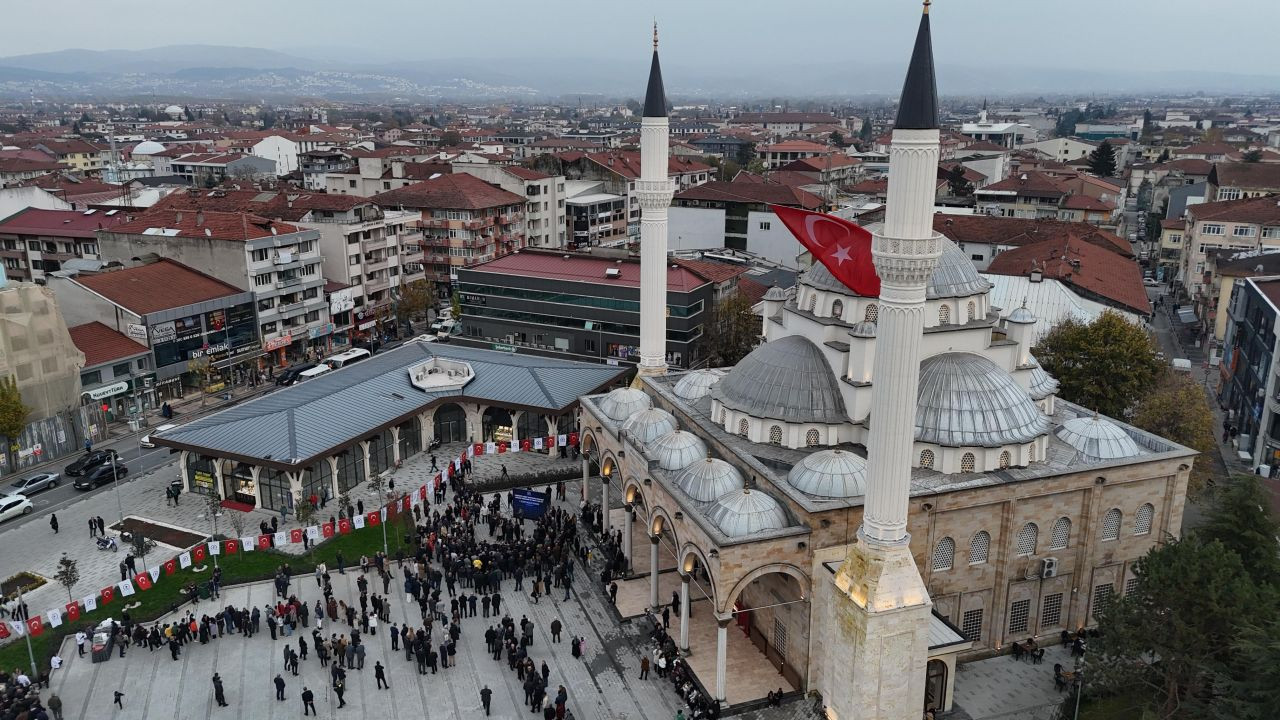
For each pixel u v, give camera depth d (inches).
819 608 1823.3
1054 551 1994.3
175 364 3678.6
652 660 2014.0
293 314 4210.1
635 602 2241.6
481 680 1931.6
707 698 1856.5
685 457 2106.3
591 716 1824.6
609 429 2439.7
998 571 1952.5
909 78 1466.5
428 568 2239.2
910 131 1459.2
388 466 3065.9
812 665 1865.2
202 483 2851.9
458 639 2078.0
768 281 4665.4
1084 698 1786.4
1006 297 3590.1
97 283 3646.7
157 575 2255.2
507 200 5565.9
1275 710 1357.0
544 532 2434.8
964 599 1958.7
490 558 2271.2
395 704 1846.7
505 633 1999.3
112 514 2721.5
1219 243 5000.0
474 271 4156.0
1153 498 2023.9
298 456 2625.5
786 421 2060.8
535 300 4060.0
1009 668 1956.2
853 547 1673.2
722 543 1740.9
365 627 2101.4
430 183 5531.5
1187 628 1565.0
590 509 2657.5
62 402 3171.8
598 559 2453.2
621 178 6781.5
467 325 4252.0
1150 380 2896.2
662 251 2770.7
